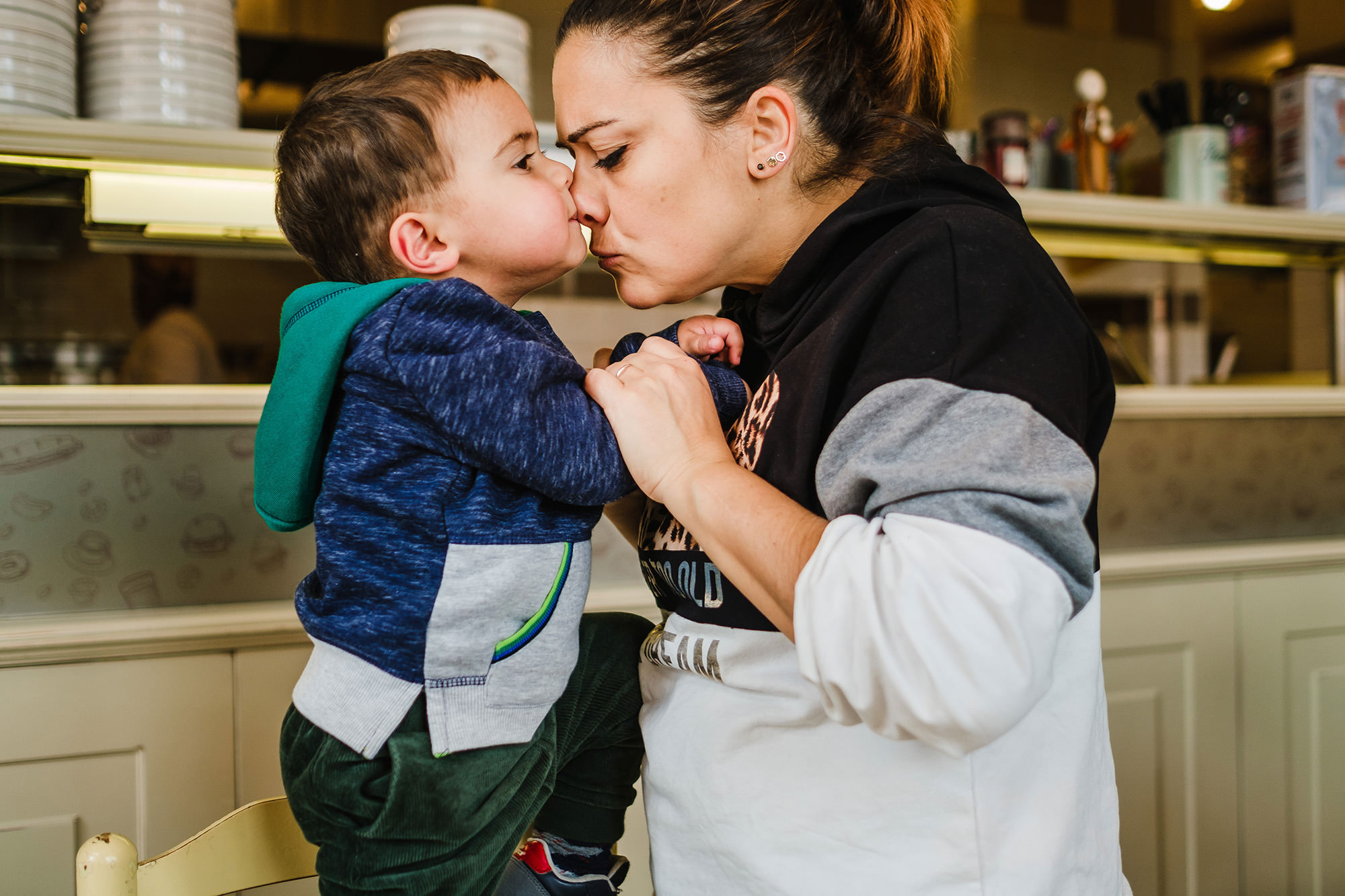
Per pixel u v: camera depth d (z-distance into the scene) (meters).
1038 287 0.56
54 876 1.29
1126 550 1.79
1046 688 0.49
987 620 0.47
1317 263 2.04
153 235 1.62
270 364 3.02
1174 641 1.74
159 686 1.32
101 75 1.35
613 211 0.72
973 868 0.60
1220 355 3.37
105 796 1.31
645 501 0.85
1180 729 1.75
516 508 0.68
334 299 0.69
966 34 3.12
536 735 0.71
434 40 1.44
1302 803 1.83
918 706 0.48
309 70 2.80
